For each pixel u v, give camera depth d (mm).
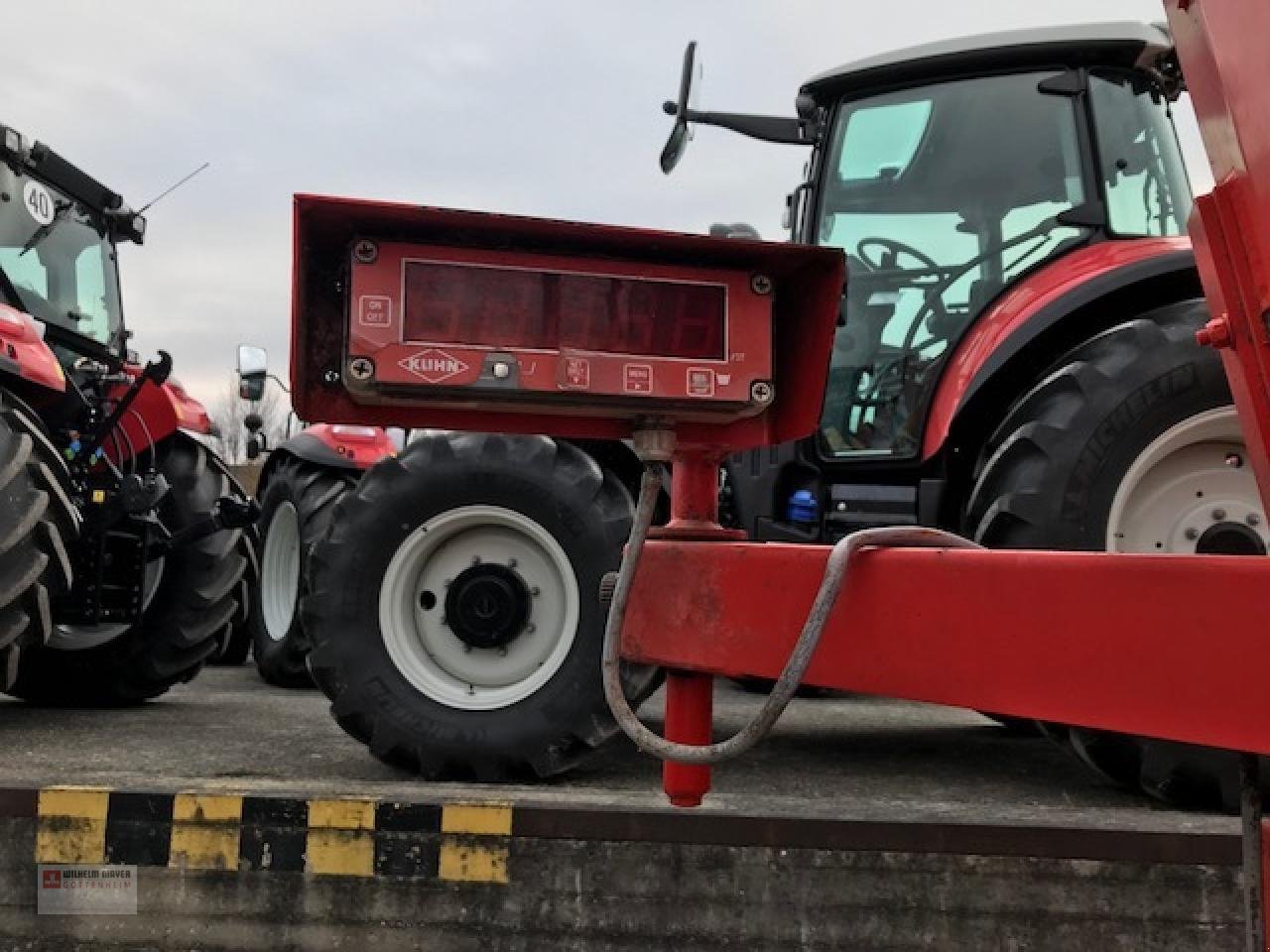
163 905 1814
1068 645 1021
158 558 3717
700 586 1329
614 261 1187
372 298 1128
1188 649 953
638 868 1770
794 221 3703
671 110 3205
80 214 4234
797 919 1749
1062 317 2824
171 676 3732
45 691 3672
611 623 1224
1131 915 1711
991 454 2725
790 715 3582
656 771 2453
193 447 4047
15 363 2994
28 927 1824
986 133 3391
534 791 2029
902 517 3295
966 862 1734
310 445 4500
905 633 1134
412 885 1794
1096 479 2504
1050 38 3297
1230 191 954
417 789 1963
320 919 1800
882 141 3500
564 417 1297
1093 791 2338
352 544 2365
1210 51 980
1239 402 1009
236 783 1959
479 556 2416
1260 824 1088
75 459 3494
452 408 1220
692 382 1189
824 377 1261
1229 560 938
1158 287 2838
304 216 1122
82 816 1827
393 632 2359
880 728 3342
